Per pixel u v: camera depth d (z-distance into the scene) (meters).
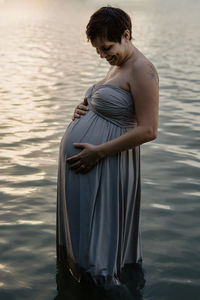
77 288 2.55
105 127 2.44
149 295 2.52
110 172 2.45
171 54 13.30
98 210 2.44
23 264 2.80
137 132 2.35
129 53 2.38
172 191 3.90
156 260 2.86
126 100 2.39
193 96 7.82
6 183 4.00
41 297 2.49
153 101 2.34
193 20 28.28
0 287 2.58
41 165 4.46
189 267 2.79
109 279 2.49
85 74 9.82
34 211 3.48
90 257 2.44
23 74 9.80
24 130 5.67
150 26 23.66
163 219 3.40
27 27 21.42
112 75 2.50
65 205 2.52
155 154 4.83
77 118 2.55
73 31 19.86
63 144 2.54
